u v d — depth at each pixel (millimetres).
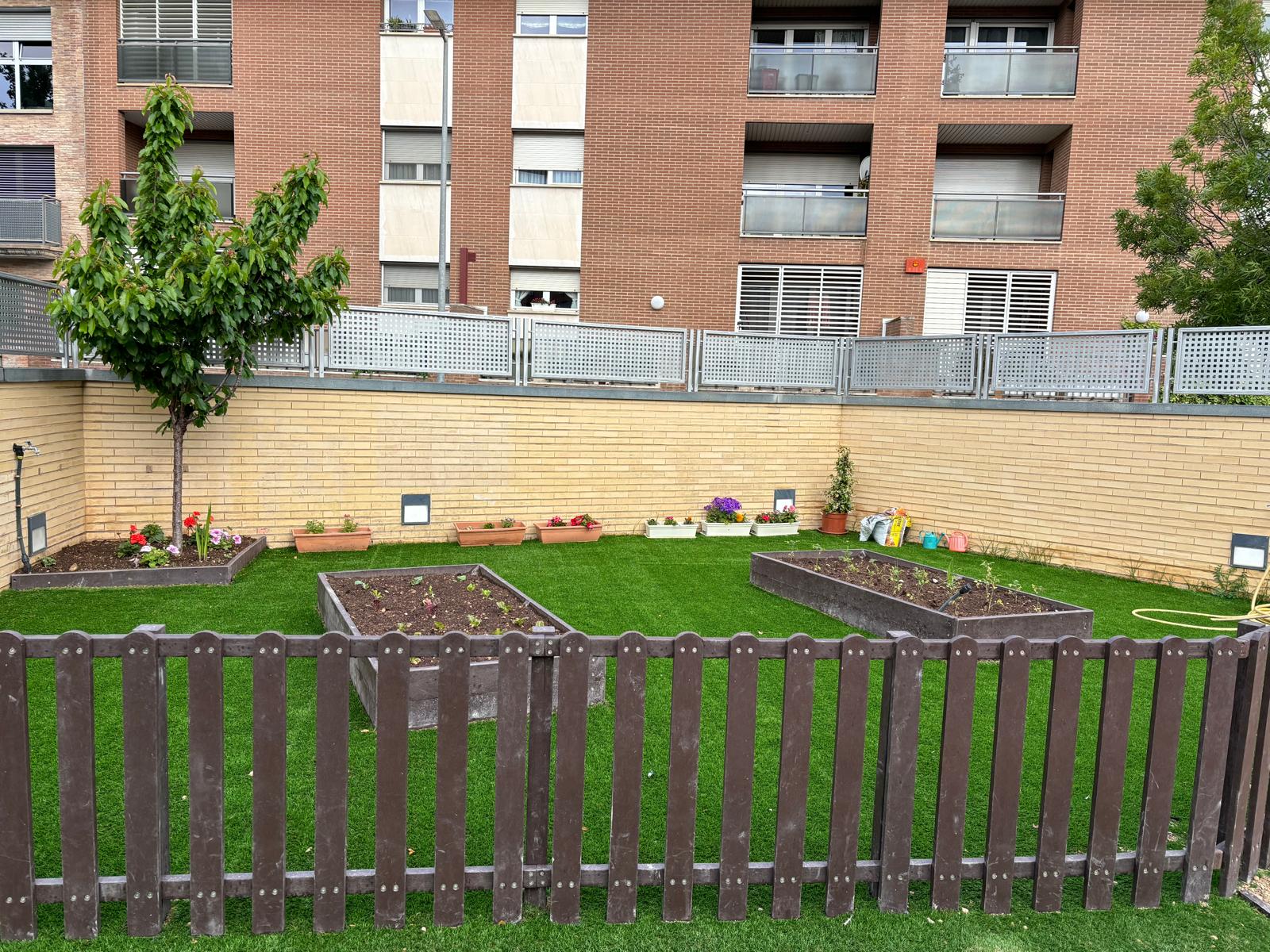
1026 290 17438
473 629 5520
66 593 7359
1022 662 3109
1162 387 9547
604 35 17297
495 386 10547
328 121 17453
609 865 3066
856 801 3123
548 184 17844
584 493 11164
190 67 17609
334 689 2855
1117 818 3225
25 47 17906
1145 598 8805
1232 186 11445
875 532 11469
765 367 12039
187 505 9406
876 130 17250
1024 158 18453
